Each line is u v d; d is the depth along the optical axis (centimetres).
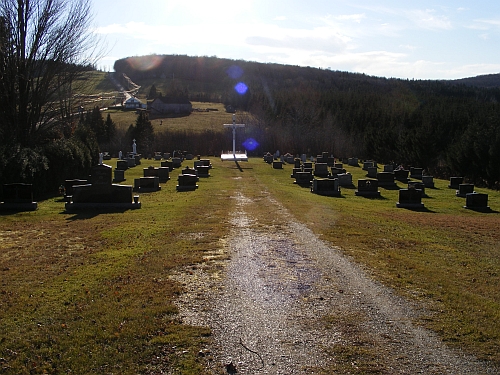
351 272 971
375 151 6625
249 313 744
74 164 3002
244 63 18788
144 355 607
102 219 1692
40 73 2966
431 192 3206
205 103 13388
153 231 1397
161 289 841
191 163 4859
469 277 995
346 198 2659
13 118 2870
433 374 574
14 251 1215
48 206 2100
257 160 5550
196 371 571
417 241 1370
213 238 1267
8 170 2292
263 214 1719
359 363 596
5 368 582
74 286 874
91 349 623
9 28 2753
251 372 572
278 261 1044
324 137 7575
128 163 4384
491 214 2359
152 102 11406
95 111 6925
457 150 4897
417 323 718
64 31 2989
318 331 685
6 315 736
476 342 657
